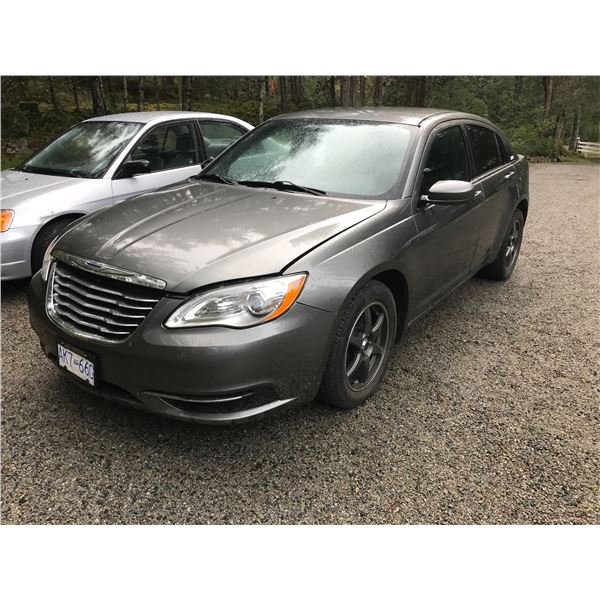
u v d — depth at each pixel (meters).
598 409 3.21
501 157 4.88
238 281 2.46
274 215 3.01
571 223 8.66
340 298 2.65
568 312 4.70
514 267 5.78
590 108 35.44
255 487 2.50
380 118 3.79
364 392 3.10
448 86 27.70
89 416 2.97
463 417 3.08
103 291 2.59
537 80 36.62
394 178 3.34
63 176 5.24
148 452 2.71
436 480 2.58
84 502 2.39
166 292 2.45
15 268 4.57
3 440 2.76
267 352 2.41
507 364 3.72
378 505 2.42
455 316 4.52
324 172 3.48
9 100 14.82
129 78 28.97
